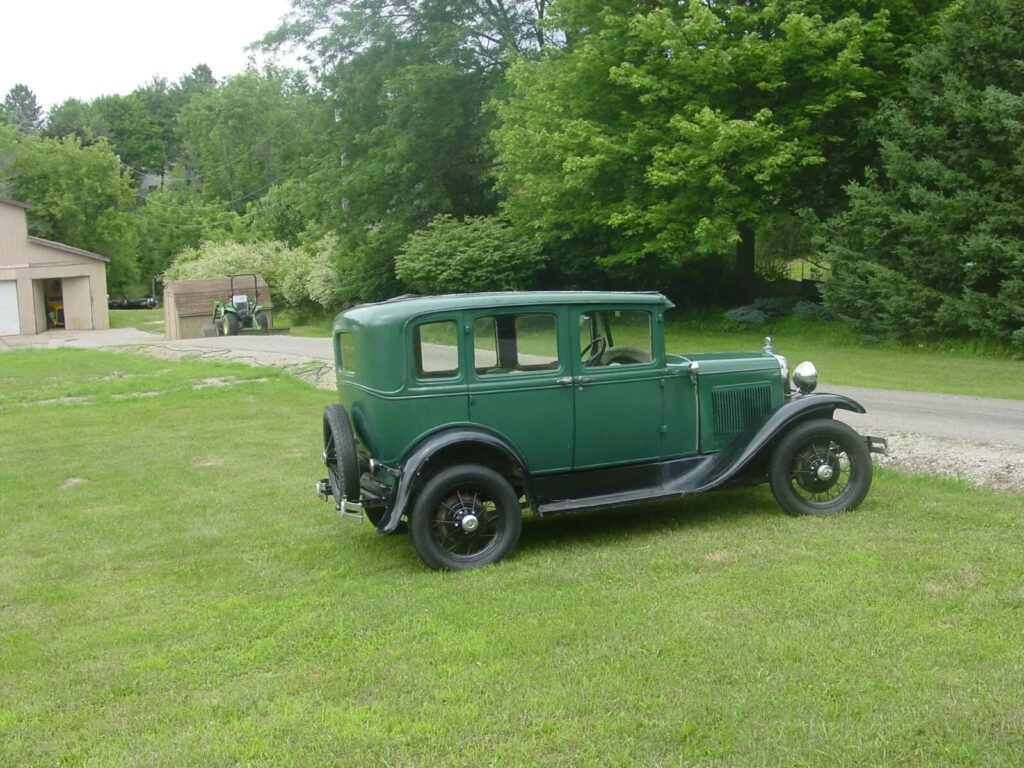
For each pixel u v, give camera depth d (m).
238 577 6.38
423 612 5.40
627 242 24.77
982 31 18.59
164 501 8.91
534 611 5.30
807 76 21.39
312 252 44.66
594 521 7.33
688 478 6.93
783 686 4.13
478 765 3.65
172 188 85.00
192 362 21.03
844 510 7.07
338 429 6.54
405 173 33.06
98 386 17.62
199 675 4.68
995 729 3.70
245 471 10.16
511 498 6.30
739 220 21.81
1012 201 17.80
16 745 4.02
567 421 6.58
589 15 24.12
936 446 9.00
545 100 24.61
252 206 70.44
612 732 3.83
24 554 7.25
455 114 32.97
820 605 5.07
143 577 6.50
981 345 18.23
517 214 27.77
